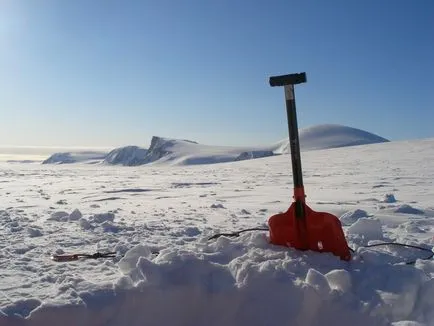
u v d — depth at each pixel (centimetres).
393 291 288
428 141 4012
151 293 278
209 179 2208
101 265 368
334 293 280
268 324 274
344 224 637
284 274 296
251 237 382
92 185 1905
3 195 1373
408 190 1264
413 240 474
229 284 290
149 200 1138
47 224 620
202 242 420
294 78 344
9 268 362
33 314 252
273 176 2295
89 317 261
